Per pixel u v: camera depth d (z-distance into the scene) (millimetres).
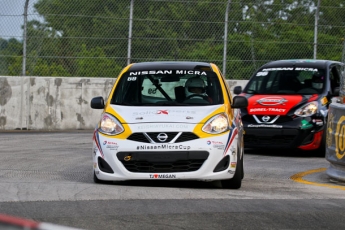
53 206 19625
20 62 53531
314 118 38281
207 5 53750
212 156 23797
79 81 54281
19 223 6641
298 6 54500
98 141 24672
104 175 24312
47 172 30000
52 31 53406
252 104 39406
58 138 47688
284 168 33469
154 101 26562
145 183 25938
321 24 54562
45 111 54062
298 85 41031
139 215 18328
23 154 37812
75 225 16891
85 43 53562
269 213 19062
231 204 20422
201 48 53750
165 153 23672
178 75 27859
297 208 20000
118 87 27688
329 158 28766
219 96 26875
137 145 23844
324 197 22734
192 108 25797
